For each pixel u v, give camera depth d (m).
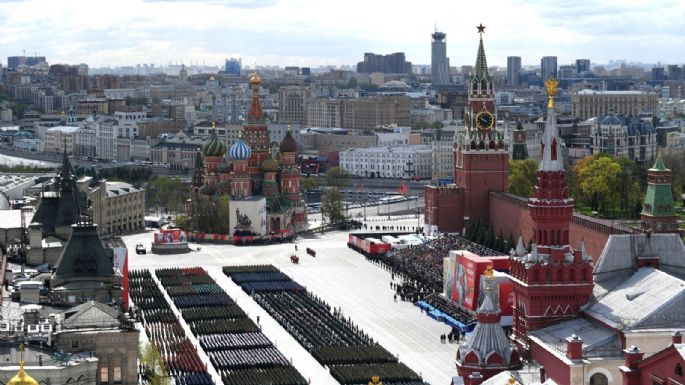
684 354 187.00
